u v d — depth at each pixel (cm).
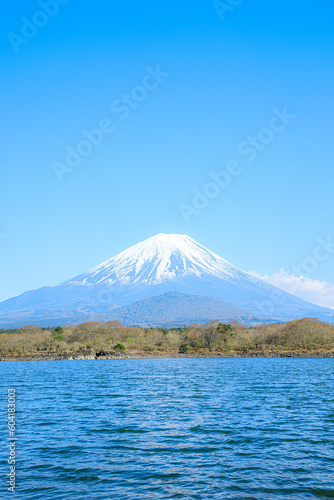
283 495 2394
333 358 17138
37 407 5306
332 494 2400
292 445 3366
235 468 2828
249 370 11362
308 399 5888
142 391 6975
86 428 4025
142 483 2583
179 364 14388
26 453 3177
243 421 4325
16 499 2356
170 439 3591
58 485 2555
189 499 2352
